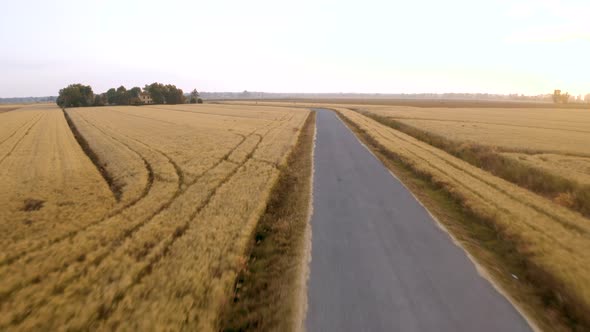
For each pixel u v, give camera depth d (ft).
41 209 34.60
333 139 87.81
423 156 60.34
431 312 16.78
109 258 22.82
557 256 21.80
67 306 17.60
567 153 66.23
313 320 16.33
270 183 41.93
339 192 39.19
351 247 24.40
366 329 15.57
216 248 23.90
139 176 47.85
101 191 41.93
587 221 28.96
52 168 56.44
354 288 18.99
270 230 28.73
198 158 60.95
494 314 16.67
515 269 21.45
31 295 18.88
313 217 30.78
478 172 48.24
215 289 18.65
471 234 27.07
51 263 22.68
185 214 31.40
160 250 24.00
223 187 40.32
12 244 25.94
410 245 24.71
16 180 47.83
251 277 21.21
